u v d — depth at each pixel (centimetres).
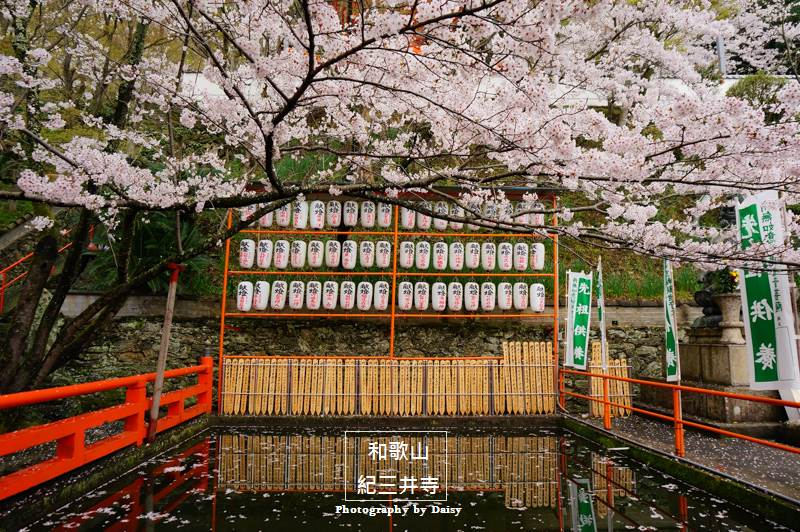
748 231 645
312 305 887
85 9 678
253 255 894
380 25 303
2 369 600
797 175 448
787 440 697
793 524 421
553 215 923
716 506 488
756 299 602
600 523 447
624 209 541
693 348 845
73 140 547
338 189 548
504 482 576
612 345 1006
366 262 913
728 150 439
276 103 625
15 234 772
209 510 466
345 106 569
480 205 754
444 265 912
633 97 655
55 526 415
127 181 538
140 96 643
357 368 878
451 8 346
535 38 309
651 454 628
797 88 362
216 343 961
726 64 1283
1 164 659
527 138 426
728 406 732
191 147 1115
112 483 529
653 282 1091
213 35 649
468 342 993
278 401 865
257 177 1042
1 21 689
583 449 730
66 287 655
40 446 594
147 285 955
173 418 707
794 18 1225
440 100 480
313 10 358
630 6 654
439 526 439
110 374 919
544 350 907
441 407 879
